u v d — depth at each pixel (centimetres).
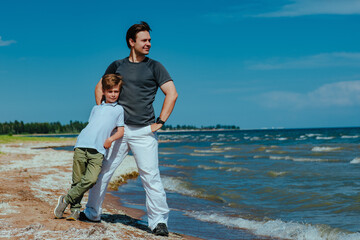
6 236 298
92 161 342
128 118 361
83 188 345
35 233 311
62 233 318
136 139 365
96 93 378
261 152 2205
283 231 484
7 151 1922
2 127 16062
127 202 697
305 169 1194
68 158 1554
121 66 365
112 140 347
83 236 317
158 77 360
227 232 483
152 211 388
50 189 658
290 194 760
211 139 6031
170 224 528
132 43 360
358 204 635
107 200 702
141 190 872
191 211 627
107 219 446
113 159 369
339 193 737
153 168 374
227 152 2392
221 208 657
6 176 769
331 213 588
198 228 503
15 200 461
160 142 5316
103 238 324
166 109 360
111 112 348
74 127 19912
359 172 1066
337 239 441
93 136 341
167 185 944
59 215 359
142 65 358
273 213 607
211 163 1575
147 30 360
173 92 360
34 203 457
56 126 19112
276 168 1259
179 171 1287
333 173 1062
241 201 721
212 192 823
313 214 587
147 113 363
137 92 355
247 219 562
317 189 800
